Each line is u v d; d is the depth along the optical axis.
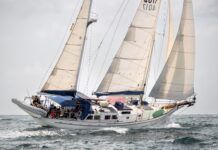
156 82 156.88
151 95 157.12
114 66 157.00
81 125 140.50
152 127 152.88
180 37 155.38
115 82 156.38
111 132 138.50
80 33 148.62
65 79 148.00
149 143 119.62
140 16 157.25
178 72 155.12
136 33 157.12
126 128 145.88
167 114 155.38
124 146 114.50
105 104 143.75
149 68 158.00
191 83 154.62
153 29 157.25
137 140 124.50
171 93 155.50
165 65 156.38
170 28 162.50
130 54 156.88
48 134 133.12
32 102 145.62
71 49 148.62
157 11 157.50
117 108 145.62
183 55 155.00
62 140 122.88
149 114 150.38
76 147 112.19
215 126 169.88
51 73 148.38
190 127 161.75
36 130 141.25
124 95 155.62
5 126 170.25
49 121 140.88
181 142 120.62
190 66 154.88
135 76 156.75
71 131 139.50
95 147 112.50
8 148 109.38
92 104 145.25
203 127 164.00
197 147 114.06
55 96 146.25
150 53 157.62
